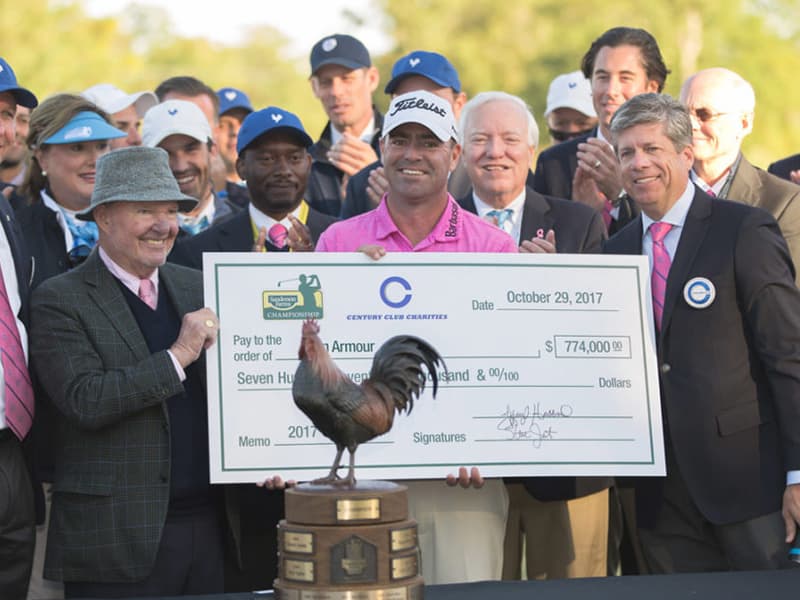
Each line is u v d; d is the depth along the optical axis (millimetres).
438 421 5195
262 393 5121
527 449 5227
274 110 6367
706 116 6344
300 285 5203
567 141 7246
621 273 5387
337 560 4203
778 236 5461
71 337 5066
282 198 6348
